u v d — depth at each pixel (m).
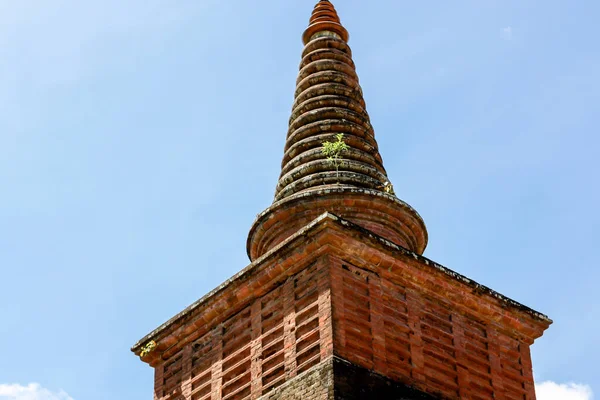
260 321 38.00
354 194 40.47
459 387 37.69
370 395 35.00
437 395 36.88
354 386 34.81
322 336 35.50
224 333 39.12
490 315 39.78
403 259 37.91
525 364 40.16
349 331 35.78
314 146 43.88
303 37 48.62
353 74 47.06
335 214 37.47
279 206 40.84
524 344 40.62
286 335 36.81
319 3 49.81
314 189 40.81
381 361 35.97
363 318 36.41
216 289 39.28
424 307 38.31
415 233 41.69
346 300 36.31
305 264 37.41
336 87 45.94
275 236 41.25
